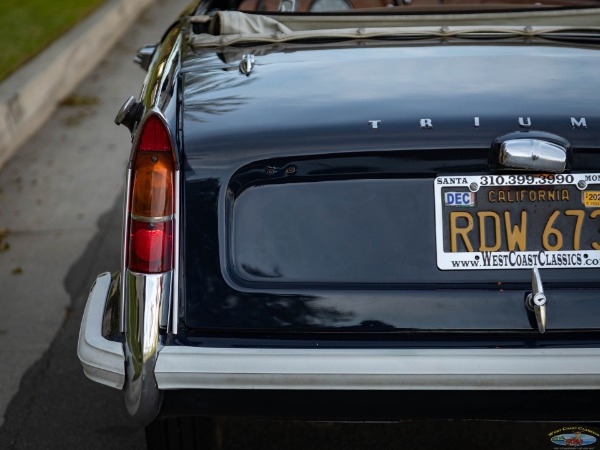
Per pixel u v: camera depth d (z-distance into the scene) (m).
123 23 12.02
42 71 8.41
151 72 3.05
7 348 4.21
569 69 2.70
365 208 2.34
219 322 2.33
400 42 3.02
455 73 2.66
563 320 2.30
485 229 2.33
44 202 6.19
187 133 2.41
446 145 2.30
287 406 2.27
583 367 2.21
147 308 2.31
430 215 2.33
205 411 2.30
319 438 3.34
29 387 3.86
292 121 2.39
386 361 2.21
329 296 2.32
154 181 2.35
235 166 2.35
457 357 2.21
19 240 5.53
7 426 3.58
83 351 2.41
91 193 6.31
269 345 2.30
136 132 2.41
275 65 2.81
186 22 3.58
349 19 3.24
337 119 2.38
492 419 2.27
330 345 2.29
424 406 2.25
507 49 2.90
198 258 2.35
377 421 2.28
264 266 2.35
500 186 2.32
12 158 7.22
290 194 2.35
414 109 2.39
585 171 2.33
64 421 3.59
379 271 2.33
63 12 11.55
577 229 2.33
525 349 2.24
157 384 2.26
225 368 2.24
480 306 2.31
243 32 3.19
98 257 5.22
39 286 4.87
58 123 8.12
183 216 2.36
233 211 2.36
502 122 2.33
